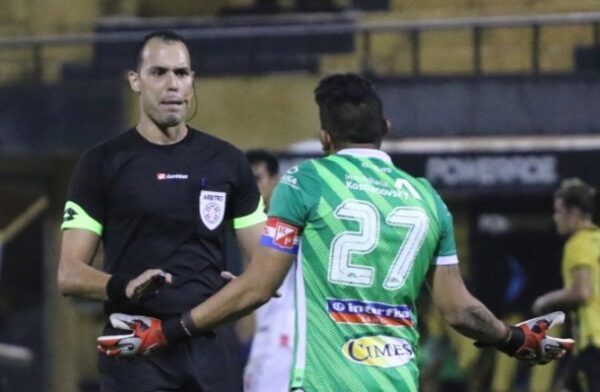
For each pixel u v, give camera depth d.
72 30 57.03
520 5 55.28
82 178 22.11
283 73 52.56
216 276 22.27
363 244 20.03
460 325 20.64
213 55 52.78
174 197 22.05
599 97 49.78
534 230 49.91
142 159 22.14
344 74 21.03
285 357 30.80
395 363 20.03
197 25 54.25
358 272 20.00
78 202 22.08
